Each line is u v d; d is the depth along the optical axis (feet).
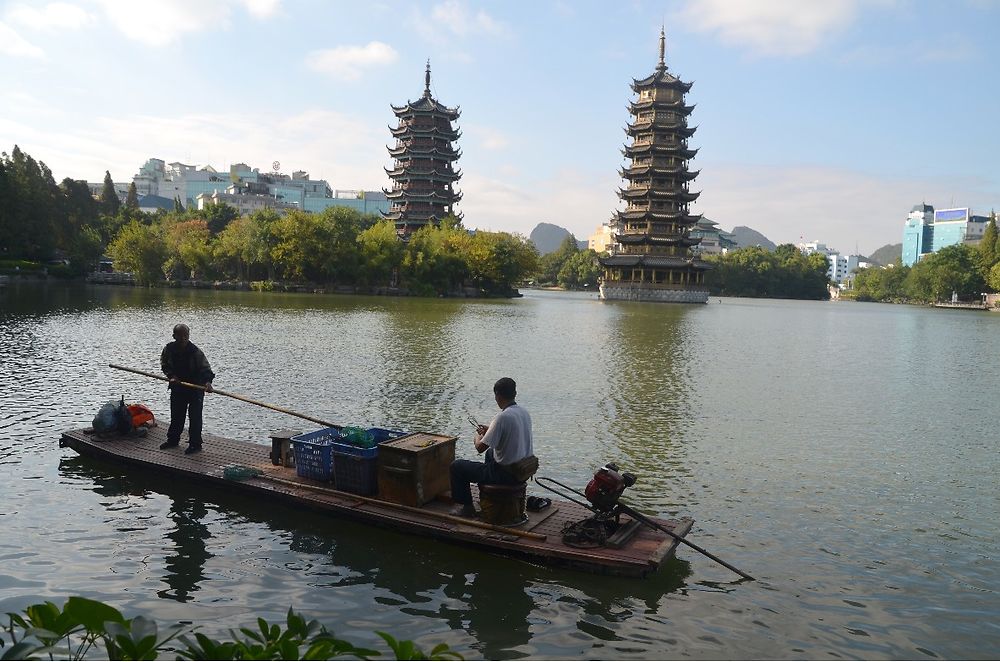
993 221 516.73
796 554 32.76
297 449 37.04
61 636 12.42
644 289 398.21
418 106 401.90
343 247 321.32
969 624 26.27
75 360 84.02
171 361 41.98
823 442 56.59
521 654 22.95
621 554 28.89
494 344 123.85
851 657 23.67
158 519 33.71
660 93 404.98
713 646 24.00
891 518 38.34
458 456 47.85
